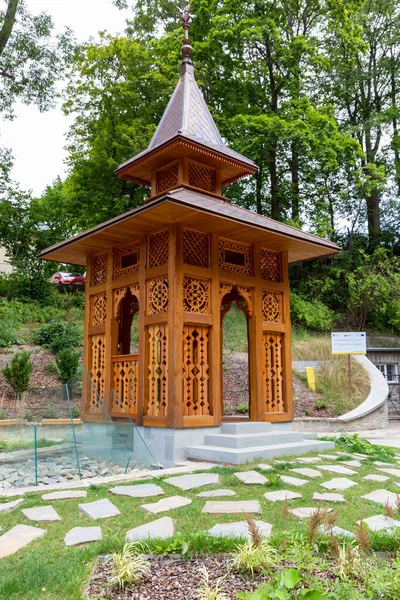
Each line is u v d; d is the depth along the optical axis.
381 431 12.91
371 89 27.66
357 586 2.95
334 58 24.61
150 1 25.39
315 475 6.28
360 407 13.52
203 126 9.60
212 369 8.05
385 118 24.45
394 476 6.52
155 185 9.25
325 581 2.94
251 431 8.16
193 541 3.59
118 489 5.47
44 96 18.95
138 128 20.97
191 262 8.10
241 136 20.83
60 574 3.18
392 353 19.17
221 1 21.69
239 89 22.61
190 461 7.34
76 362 11.38
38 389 8.02
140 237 8.61
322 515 3.42
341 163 23.69
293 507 4.89
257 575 3.21
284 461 7.15
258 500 5.09
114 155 22.34
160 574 3.25
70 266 27.20
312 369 14.77
